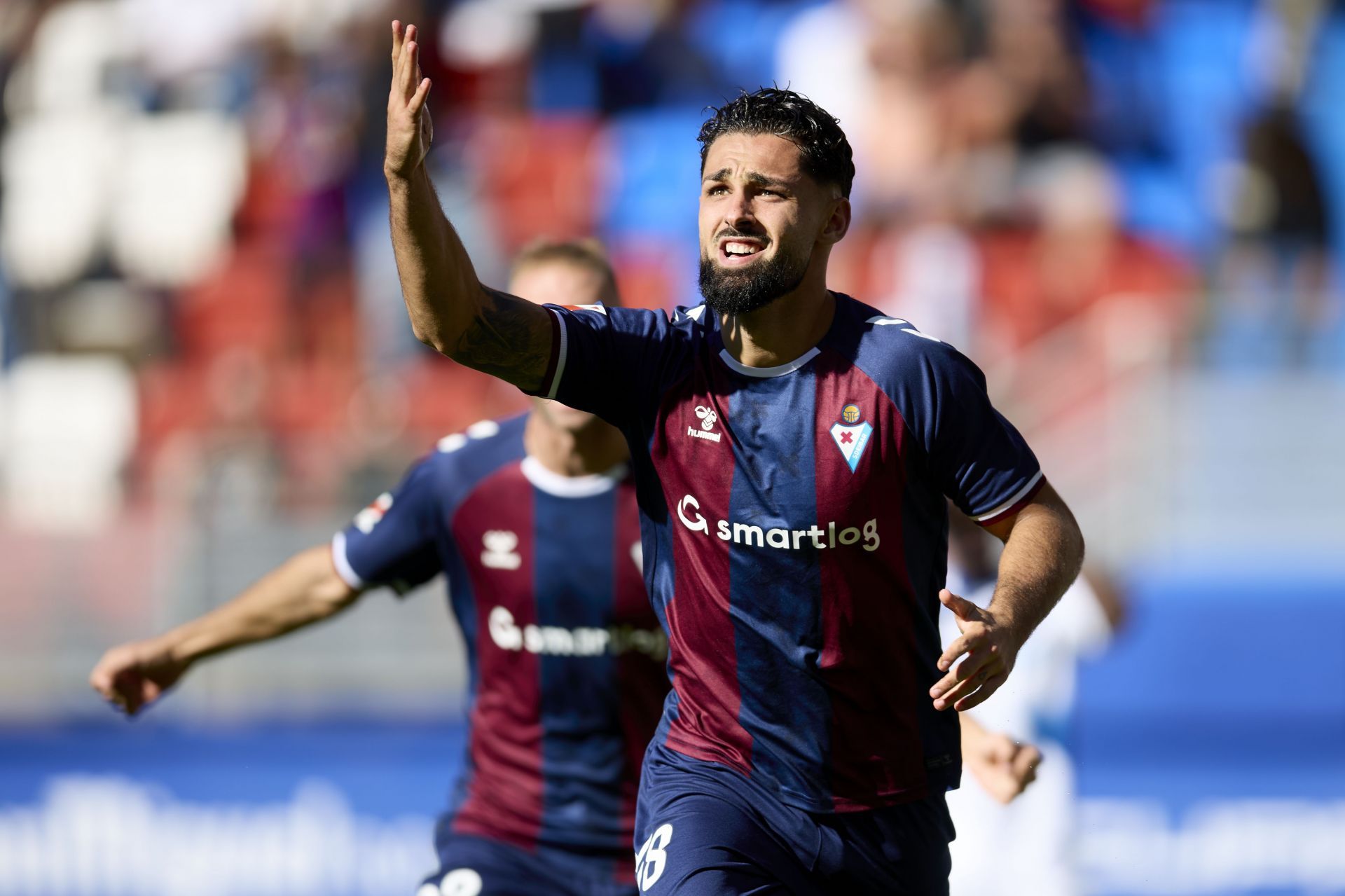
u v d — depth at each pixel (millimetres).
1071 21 42750
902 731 10859
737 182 10078
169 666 14836
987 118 41094
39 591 30781
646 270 42000
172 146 46469
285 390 39250
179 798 29547
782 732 10836
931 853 11141
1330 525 30609
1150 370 31531
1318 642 29672
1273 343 31781
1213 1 44531
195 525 31109
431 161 43062
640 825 11375
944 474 10484
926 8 42094
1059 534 10414
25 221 46438
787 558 10453
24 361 43969
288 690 30312
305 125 44125
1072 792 19328
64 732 30188
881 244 39656
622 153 43344
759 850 10734
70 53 48469
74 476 32875
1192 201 41281
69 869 29578
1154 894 28578
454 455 14719
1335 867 28656
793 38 43969
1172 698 29484
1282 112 42562
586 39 44719
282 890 29266
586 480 14203
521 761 14469
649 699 14289
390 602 30562
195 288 42781
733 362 10594
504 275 41625
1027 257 39312
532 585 14281
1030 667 19062
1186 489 31047
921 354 10398
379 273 40812
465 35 44875
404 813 29406
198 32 47438
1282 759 29188
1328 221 41656
